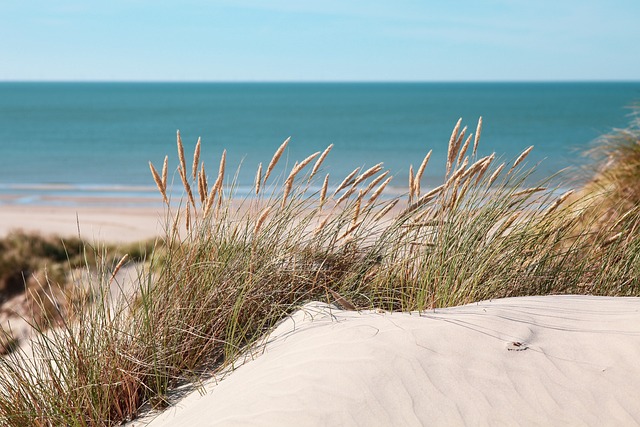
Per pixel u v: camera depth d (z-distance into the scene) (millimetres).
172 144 74812
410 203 4461
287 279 4281
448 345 3031
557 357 2973
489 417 2602
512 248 4492
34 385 3568
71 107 172500
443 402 2668
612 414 2635
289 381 2930
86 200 30047
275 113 139250
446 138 79500
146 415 3465
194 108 163375
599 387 2775
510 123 99438
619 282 4582
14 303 9383
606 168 7488
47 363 3605
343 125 103000
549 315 3453
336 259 4465
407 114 131000
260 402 2834
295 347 3330
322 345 3203
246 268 4102
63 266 11000
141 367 3682
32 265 11398
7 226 21703
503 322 3295
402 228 4441
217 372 3625
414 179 4422
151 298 3848
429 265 4172
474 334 3135
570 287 4520
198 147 4223
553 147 62094
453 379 2791
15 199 30891
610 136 8266
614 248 4711
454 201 4363
